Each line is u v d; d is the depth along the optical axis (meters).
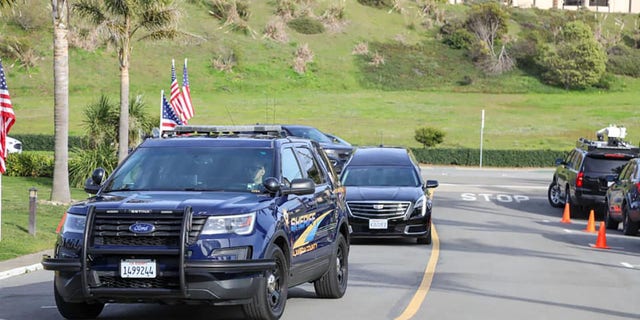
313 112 148.25
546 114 154.50
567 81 182.00
